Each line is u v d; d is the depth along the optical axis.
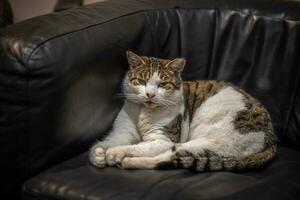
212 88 1.57
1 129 1.16
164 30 1.63
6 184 1.22
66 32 1.21
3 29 1.18
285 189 1.16
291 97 1.50
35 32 1.16
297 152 1.47
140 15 1.53
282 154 1.43
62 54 1.16
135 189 1.10
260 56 1.56
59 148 1.24
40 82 1.12
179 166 1.25
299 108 1.48
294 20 1.50
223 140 1.36
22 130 1.15
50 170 1.21
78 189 1.11
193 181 1.16
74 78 1.21
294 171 1.28
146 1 1.65
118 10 1.49
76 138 1.29
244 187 1.14
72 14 1.36
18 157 1.18
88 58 1.25
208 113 1.50
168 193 1.08
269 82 1.54
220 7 1.65
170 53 1.69
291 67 1.50
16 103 1.13
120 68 1.45
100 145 1.32
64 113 1.21
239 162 1.25
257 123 1.40
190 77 1.71
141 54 1.54
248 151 1.35
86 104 1.30
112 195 1.08
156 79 1.41
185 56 1.69
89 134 1.35
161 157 1.27
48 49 1.13
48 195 1.12
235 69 1.62
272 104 1.54
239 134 1.38
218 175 1.21
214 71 1.67
